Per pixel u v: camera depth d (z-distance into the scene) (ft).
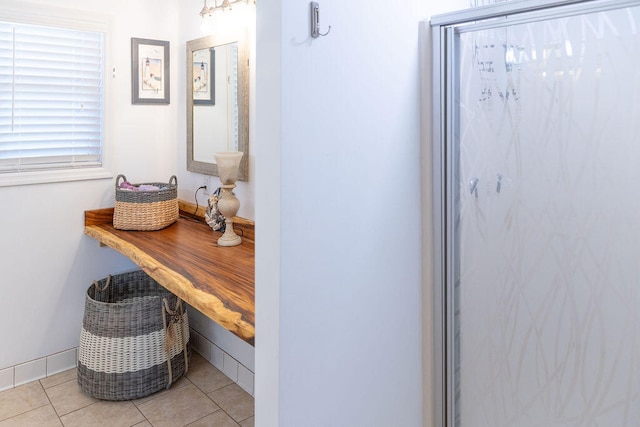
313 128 3.74
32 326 8.11
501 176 4.63
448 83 4.74
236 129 7.70
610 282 4.12
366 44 4.13
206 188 8.72
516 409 4.77
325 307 4.00
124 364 7.40
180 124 9.31
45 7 7.64
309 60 3.65
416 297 5.03
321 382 4.04
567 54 4.13
